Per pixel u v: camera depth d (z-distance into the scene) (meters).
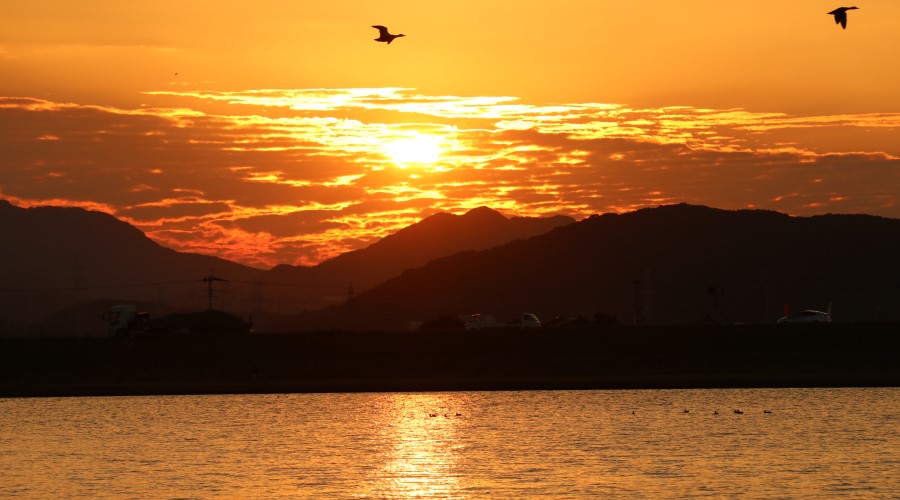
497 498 107.12
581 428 153.62
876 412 166.62
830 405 176.12
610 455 130.75
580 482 114.12
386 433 151.75
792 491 108.56
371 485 114.88
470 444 140.88
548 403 185.12
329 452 136.62
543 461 127.25
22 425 165.25
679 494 107.44
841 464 122.75
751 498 105.56
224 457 133.62
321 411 179.00
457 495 109.06
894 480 113.75
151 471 124.38
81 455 136.25
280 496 109.75
